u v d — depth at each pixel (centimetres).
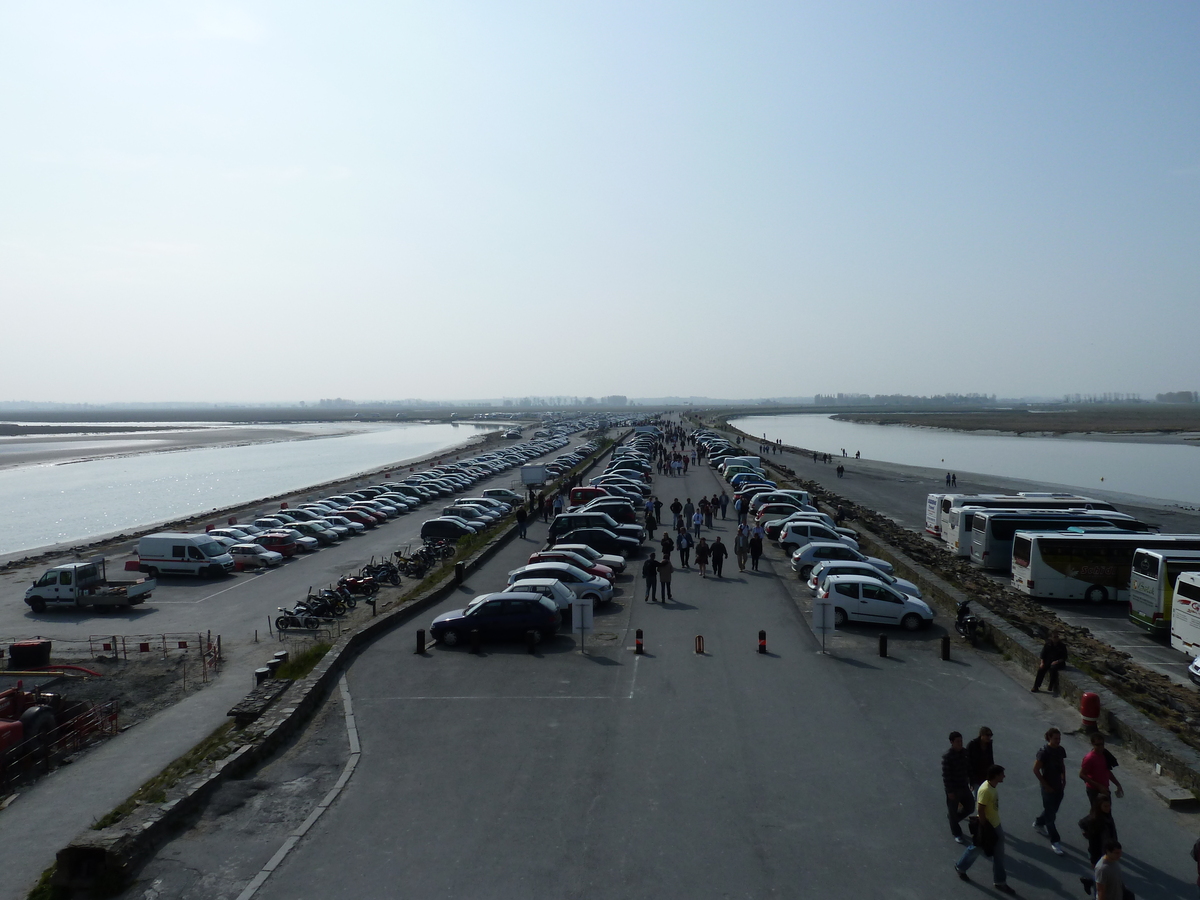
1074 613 3575
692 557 4281
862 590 2852
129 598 3666
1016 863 1334
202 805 1555
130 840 1348
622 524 4872
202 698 2527
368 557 4978
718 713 2016
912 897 1234
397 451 16662
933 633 2780
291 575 4447
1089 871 1309
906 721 1961
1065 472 10831
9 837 1661
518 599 2700
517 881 1281
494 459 11019
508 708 2073
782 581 3628
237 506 7838
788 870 1309
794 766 1703
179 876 1319
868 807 1524
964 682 2256
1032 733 1891
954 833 1387
